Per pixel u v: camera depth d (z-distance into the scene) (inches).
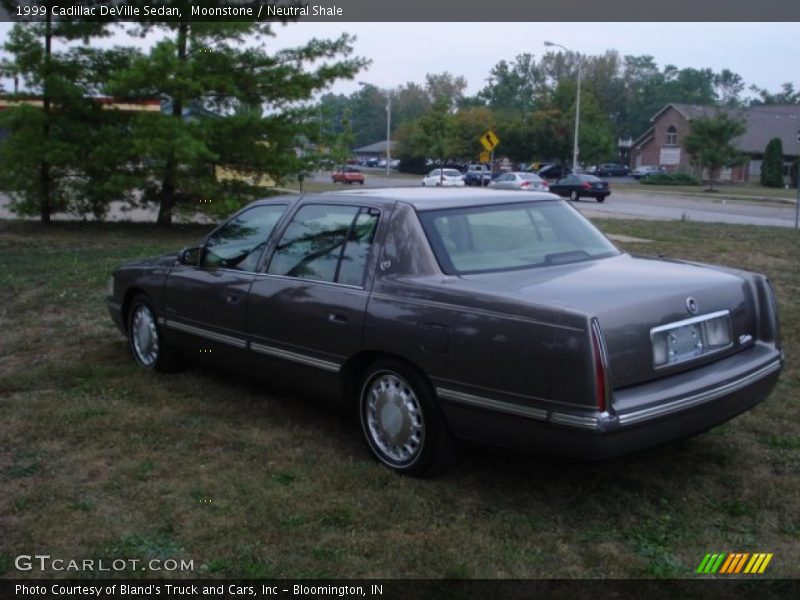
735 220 1040.8
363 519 165.9
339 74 685.9
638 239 629.9
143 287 263.3
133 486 181.2
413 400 184.2
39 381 258.2
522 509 172.1
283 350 212.1
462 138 2913.4
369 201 204.7
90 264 481.7
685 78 5511.8
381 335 185.2
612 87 4613.7
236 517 166.6
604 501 176.1
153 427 216.1
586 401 153.4
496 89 4702.3
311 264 209.8
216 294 232.7
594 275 183.0
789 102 5984.3
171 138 627.5
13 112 638.5
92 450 201.8
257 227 231.8
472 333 168.2
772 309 195.5
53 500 174.2
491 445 170.9
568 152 2837.1
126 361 282.0
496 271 186.7
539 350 158.2
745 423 219.9
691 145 2279.8
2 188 693.3
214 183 668.1
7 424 217.9
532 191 221.6
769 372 186.7
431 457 181.5
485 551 153.4
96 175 671.8
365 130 5344.5
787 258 521.0
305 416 227.5
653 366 164.6
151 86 632.4
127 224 726.5
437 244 188.5
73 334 320.5
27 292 397.1
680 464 194.7
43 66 641.0
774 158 2434.8
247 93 674.8
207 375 265.1
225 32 640.4
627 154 4510.3
